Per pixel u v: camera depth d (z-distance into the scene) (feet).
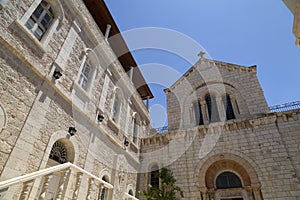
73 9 34.35
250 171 40.78
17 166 19.81
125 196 28.17
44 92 25.11
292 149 39.83
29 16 24.48
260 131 44.16
